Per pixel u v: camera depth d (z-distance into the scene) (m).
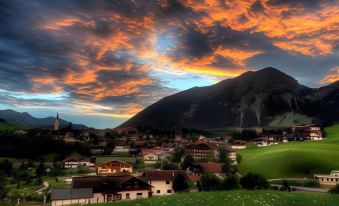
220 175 125.50
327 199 34.03
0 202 92.88
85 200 79.81
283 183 108.69
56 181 126.81
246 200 33.59
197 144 172.88
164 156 186.25
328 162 136.25
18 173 154.50
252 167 142.25
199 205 31.70
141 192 89.44
